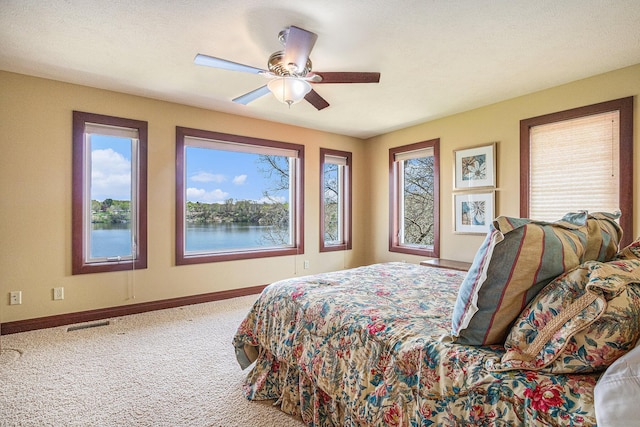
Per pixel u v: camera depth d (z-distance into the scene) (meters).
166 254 3.60
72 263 3.09
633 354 0.77
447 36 2.23
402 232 4.86
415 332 1.26
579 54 2.47
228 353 2.48
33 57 2.56
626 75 2.68
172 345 2.61
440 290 1.89
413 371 1.15
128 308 3.37
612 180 2.76
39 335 2.79
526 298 1.04
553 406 0.82
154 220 3.52
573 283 0.93
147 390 1.95
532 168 3.28
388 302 1.65
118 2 1.87
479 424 0.94
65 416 1.69
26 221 2.89
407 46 2.36
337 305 1.61
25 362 2.29
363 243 5.33
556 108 3.08
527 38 2.25
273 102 3.61
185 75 2.90
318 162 4.82
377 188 5.11
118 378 2.09
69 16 2.01
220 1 1.87
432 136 4.25
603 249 1.19
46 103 2.96
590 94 2.87
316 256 4.82
